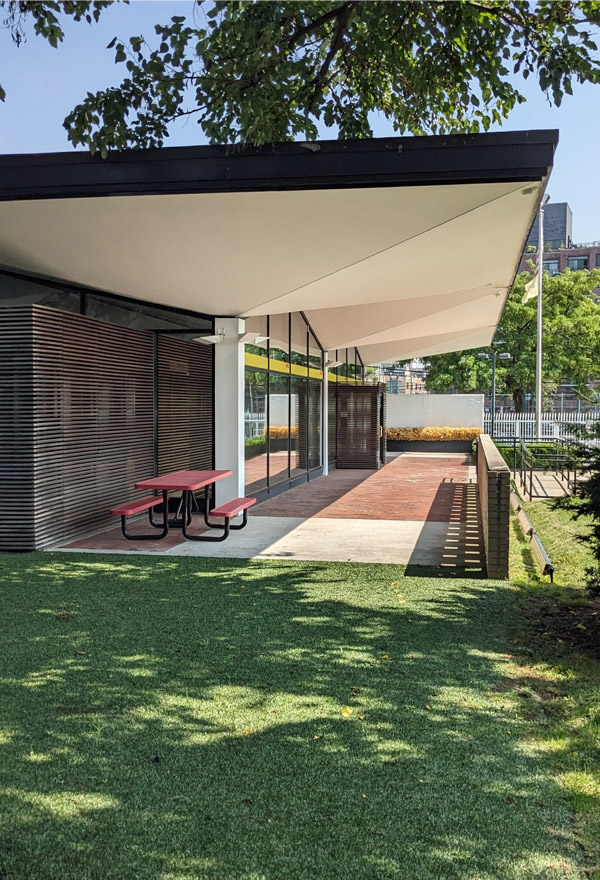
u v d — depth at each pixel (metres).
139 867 2.64
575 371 38.19
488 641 5.39
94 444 10.05
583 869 2.66
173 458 12.61
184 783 3.24
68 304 10.02
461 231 7.54
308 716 3.99
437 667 4.82
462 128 9.70
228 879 2.58
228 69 6.90
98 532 10.22
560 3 7.30
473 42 7.96
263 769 3.38
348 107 9.65
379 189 6.16
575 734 3.81
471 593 6.83
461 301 15.01
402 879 2.59
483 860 2.71
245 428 12.90
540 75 7.43
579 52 7.43
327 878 2.59
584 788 3.24
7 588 6.85
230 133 8.12
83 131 7.34
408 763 3.47
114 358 10.59
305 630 5.59
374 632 5.57
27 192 6.38
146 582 7.14
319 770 3.38
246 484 12.96
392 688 4.43
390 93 9.81
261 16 6.42
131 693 4.29
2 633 5.44
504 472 7.41
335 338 19.02
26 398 8.52
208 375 14.05
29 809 3.02
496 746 3.67
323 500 14.44
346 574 7.63
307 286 9.64
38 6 6.71
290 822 2.95
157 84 7.38
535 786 3.27
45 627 5.59
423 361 44.56
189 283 9.34
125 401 10.98
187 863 2.67
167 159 6.20
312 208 6.61
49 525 8.95
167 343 12.34
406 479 19.09
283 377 15.70
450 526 11.07
